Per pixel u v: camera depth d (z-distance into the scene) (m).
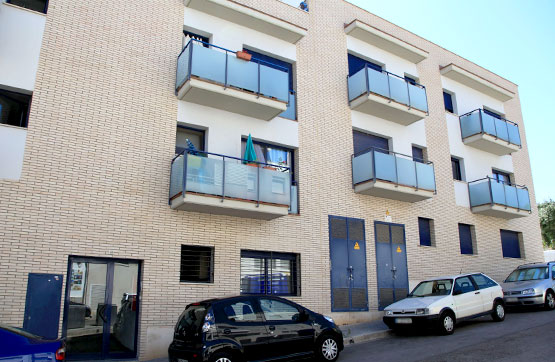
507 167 21.28
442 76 19.78
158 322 10.74
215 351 7.63
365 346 10.79
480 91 21.38
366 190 14.90
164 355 10.60
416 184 15.49
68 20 11.20
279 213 12.10
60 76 10.78
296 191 13.93
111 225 10.65
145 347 10.44
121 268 10.79
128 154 11.27
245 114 13.36
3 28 10.32
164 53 12.49
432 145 18.14
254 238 12.66
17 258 9.46
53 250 9.86
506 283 15.47
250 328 8.15
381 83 15.64
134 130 11.49
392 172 14.98
